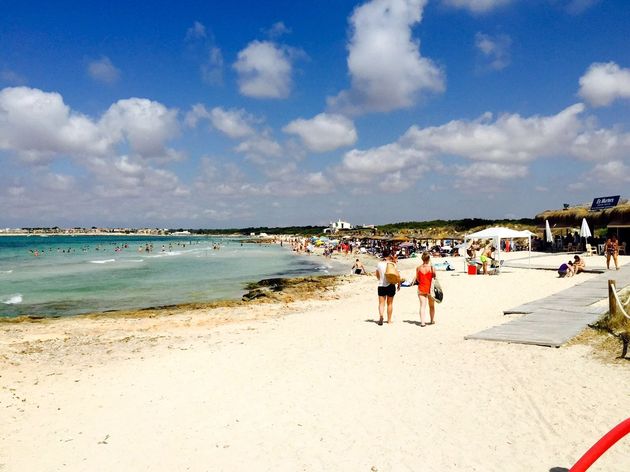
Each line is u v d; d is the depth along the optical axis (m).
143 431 6.70
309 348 10.84
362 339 11.42
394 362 9.12
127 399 8.10
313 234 193.00
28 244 133.25
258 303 21.27
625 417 5.83
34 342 13.59
